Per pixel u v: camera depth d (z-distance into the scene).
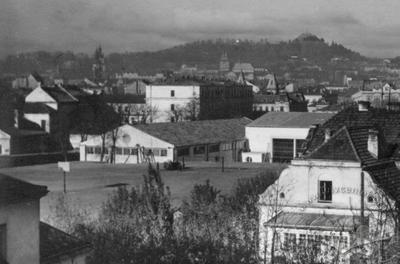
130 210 50.00
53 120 149.38
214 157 142.50
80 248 32.66
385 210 43.12
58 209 55.41
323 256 38.69
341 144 55.06
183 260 42.81
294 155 135.12
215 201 53.31
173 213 51.31
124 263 42.47
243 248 42.00
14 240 26.73
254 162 129.00
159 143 135.62
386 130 64.06
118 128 138.50
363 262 34.84
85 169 111.81
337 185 53.41
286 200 54.00
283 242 43.00
